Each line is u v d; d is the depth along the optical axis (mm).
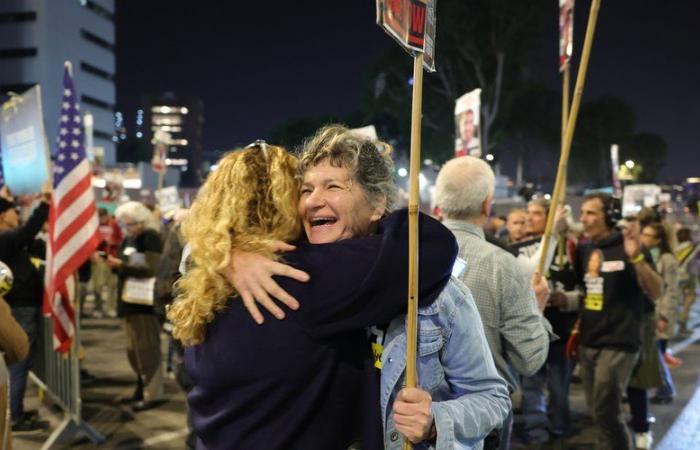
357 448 1741
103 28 77312
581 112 46438
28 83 67812
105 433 6113
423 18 1766
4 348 3002
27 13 67438
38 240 7012
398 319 1775
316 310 1679
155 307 5191
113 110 80562
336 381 1710
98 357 9453
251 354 1687
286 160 1931
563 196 4789
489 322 3023
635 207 14625
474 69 37375
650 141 56312
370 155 1909
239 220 1806
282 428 1681
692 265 12289
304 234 1947
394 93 38094
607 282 4742
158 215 10086
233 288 1756
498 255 3064
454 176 3164
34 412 6398
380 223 1880
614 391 4719
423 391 1714
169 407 6957
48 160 5891
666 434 6176
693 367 9242
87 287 14977
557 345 5918
